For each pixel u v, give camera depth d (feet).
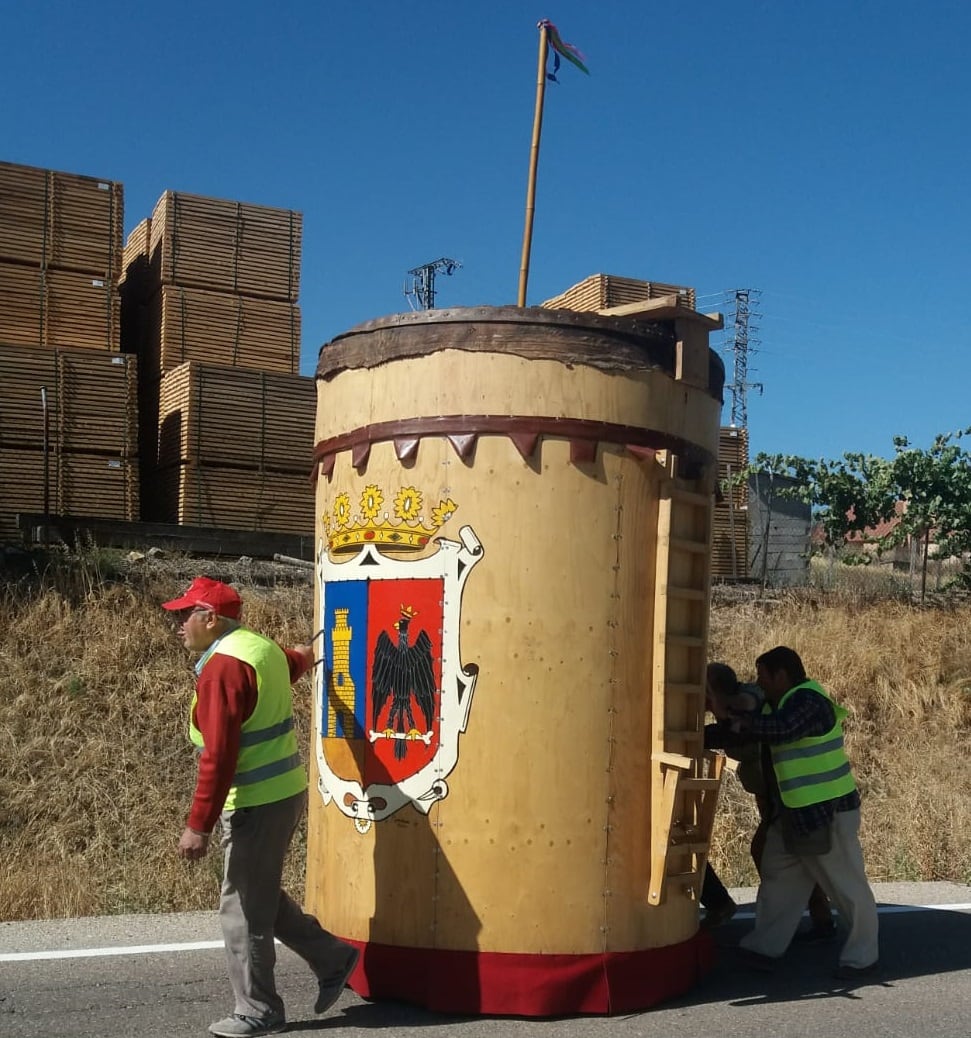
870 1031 17.15
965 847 30.68
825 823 19.88
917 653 44.06
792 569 57.31
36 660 34.17
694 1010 17.92
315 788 19.40
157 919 22.88
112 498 44.45
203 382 45.65
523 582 17.57
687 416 19.01
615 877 17.63
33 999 17.81
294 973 19.76
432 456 18.02
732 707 21.11
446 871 17.40
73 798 30.19
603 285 49.55
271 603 39.06
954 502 53.36
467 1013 17.12
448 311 18.16
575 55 20.95
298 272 50.80
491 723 17.44
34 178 45.39
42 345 44.88
